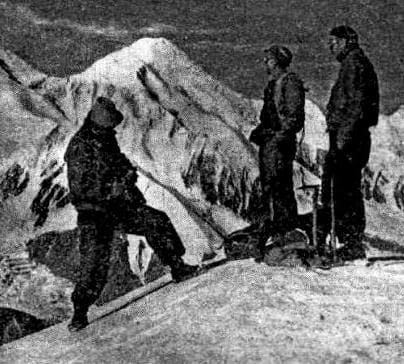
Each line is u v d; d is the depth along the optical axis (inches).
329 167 293.3
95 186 284.5
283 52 296.8
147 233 300.8
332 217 286.8
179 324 246.5
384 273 279.1
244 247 319.0
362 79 285.0
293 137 298.8
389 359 207.9
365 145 292.2
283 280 267.1
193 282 297.4
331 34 291.4
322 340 221.6
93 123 288.0
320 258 285.6
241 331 230.5
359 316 236.4
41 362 255.8
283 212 299.7
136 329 259.0
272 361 209.9
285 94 293.1
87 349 254.2
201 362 216.4
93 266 285.3
